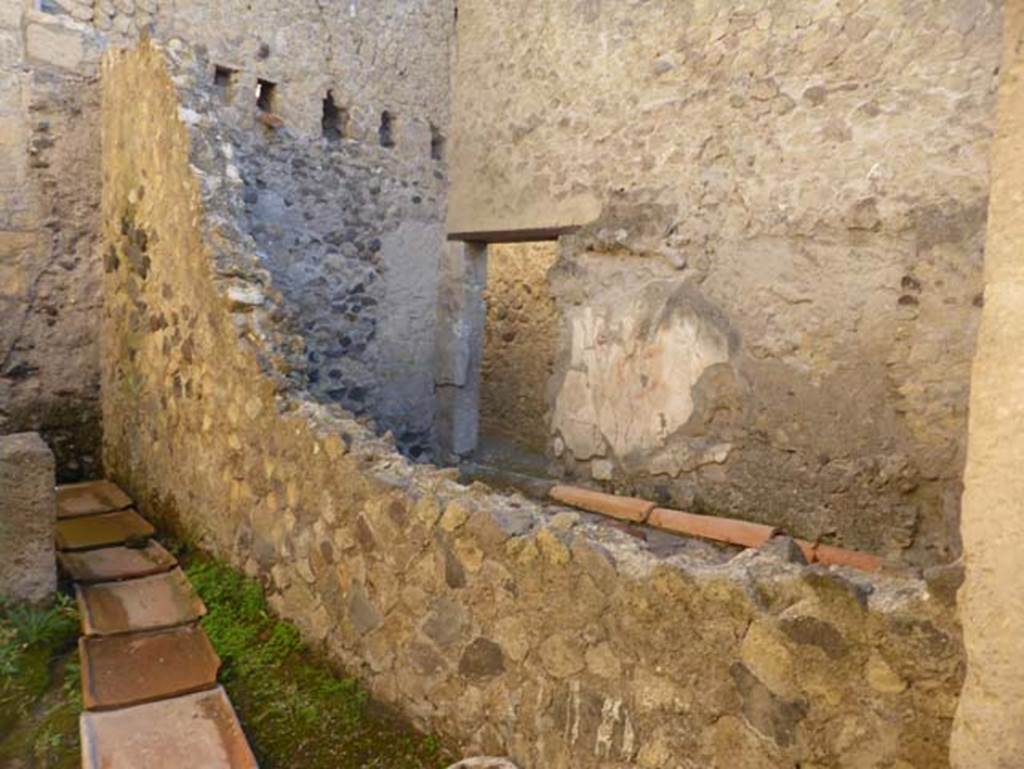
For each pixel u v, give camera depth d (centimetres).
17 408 454
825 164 378
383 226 566
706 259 426
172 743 231
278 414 303
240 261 349
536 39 512
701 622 177
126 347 438
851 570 166
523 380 753
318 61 518
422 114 579
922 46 346
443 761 229
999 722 119
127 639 287
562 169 500
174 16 462
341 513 271
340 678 271
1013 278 116
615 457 473
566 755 204
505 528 218
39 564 298
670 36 434
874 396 368
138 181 415
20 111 441
